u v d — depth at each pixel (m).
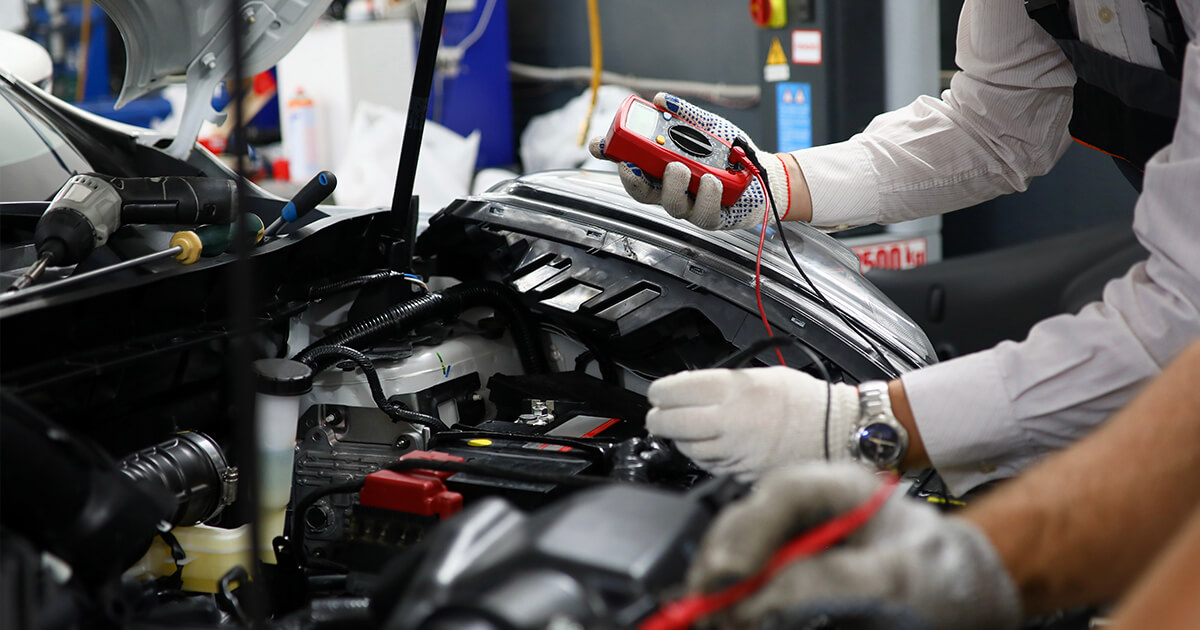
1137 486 0.57
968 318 2.32
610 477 0.92
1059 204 2.81
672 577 0.50
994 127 1.31
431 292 1.26
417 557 0.59
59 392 0.86
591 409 1.15
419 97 1.20
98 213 1.03
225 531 0.95
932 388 0.86
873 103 2.56
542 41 3.86
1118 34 1.01
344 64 3.51
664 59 3.47
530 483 0.89
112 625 0.71
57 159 1.34
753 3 2.65
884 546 0.50
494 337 1.32
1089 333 0.84
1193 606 0.38
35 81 1.58
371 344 1.18
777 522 0.50
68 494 0.70
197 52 1.21
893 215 1.36
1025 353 0.86
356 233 1.25
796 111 2.63
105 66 3.75
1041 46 1.26
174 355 0.98
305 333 1.21
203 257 1.07
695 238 1.25
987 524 0.58
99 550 0.71
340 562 0.95
